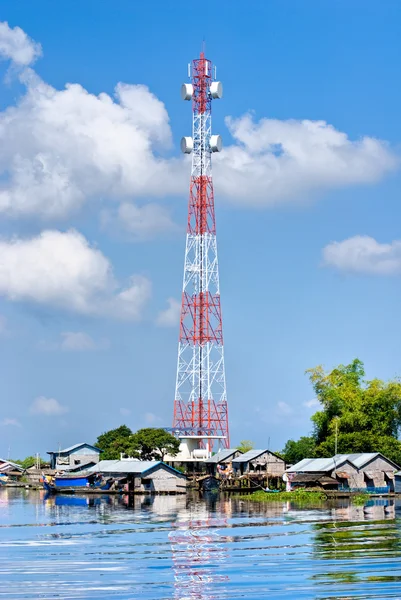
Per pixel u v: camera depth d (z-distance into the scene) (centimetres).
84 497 16988
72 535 9962
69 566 7962
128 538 9675
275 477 18250
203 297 19988
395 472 16700
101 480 18812
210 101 19862
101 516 12212
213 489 18025
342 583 7200
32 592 7050
